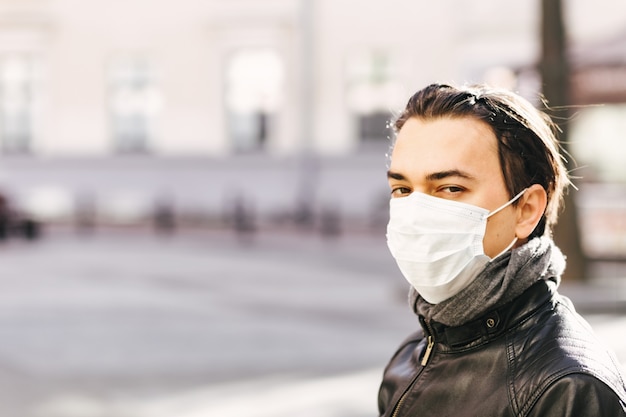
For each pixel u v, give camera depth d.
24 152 28.61
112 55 28.03
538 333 1.84
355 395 7.96
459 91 1.94
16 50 28.55
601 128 17.98
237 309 12.52
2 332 10.94
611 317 11.37
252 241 22.09
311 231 24.34
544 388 1.74
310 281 15.30
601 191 15.51
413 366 2.12
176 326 11.27
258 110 27.16
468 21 25.33
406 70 25.91
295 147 26.75
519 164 1.90
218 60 27.27
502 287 1.86
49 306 12.80
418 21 25.69
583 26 24.52
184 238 22.84
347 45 26.22
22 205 28.55
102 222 26.70
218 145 27.34
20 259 18.52
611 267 14.38
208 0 27.25
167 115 27.72
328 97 26.38
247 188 27.09
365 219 25.70
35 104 28.58
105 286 14.70
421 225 1.91
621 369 1.84
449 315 1.91
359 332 10.89
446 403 1.90
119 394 8.05
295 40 26.72
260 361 9.33
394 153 1.97
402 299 13.20
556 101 12.46
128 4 27.83
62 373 8.82
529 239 1.98
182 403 7.75
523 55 24.97
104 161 28.06
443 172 1.89
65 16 28.20
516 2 24.94
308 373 8.80
